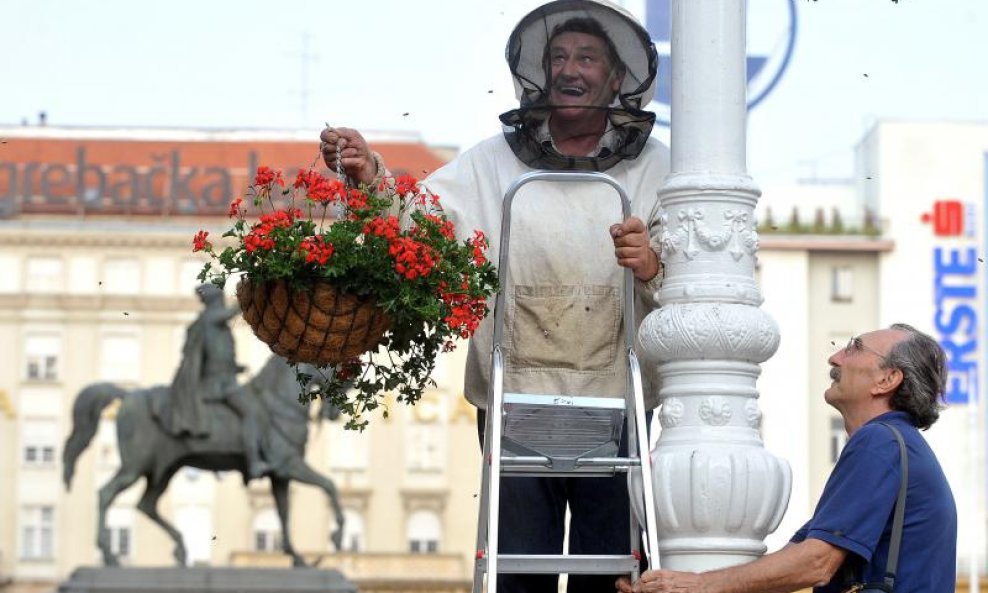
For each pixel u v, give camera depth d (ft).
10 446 227.81
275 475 114.52
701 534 23.27
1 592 220.84
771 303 238.89
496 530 22.44
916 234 241.76
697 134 23.91
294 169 243.40
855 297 240.32
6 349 231.50
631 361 24.14
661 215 24.22
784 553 22.67
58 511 224.33
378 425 222.89
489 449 23.53
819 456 234.99
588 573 23.75
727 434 23.40
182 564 115.44
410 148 245.45
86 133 249.75
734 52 24.06
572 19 25.67
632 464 23.47
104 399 114.01
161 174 241.76
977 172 241.96
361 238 23.22
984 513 230.07
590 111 25.63
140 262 235.20
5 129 248.32
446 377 224.53
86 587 109.60
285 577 110.11
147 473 115.65
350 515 221.87
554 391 25.44
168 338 233.96
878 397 23.94
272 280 22.93
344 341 23.26
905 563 22.88
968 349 238.27
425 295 23.15
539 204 25.62
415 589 195.93
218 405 115.34
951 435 234.79
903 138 243.40
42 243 234.79
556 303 25.43
